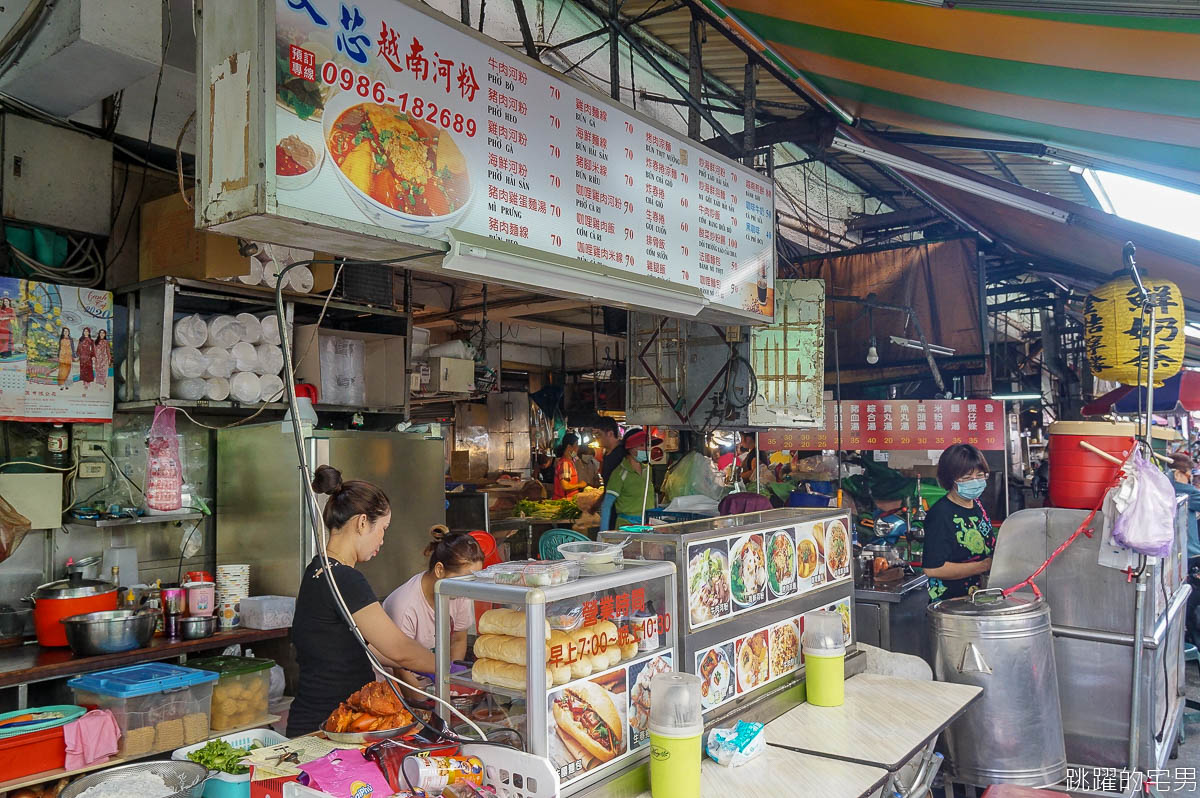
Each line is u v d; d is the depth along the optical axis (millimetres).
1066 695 3467
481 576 1939
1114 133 3594
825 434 6734
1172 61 2594
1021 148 4340
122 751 2637
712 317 3410
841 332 7504
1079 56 2799
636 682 1976
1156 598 3535
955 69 3387
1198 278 5277
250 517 3811
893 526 5004
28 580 3367
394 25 2018
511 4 4676
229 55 1812
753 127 4188
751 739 2117
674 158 3061
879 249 7336
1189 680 5727
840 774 2025
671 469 5422
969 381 9578
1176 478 6078
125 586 3453
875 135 4883
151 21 3094
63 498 3496
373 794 1663
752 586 2457
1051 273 7711
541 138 2443
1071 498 3570
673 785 1827
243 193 1747
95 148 3615
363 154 1923
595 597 1902
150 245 3705
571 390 10930
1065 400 11234
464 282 6715
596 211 2646
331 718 2027
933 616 3193
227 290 3674
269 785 1735
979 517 4047
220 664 3154
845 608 2994
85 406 3451
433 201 2088
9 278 3242
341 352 4461
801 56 3938
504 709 1821
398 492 3996
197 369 3578
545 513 7141
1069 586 3496
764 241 3604
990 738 3008
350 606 2469
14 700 2934
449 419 9266
